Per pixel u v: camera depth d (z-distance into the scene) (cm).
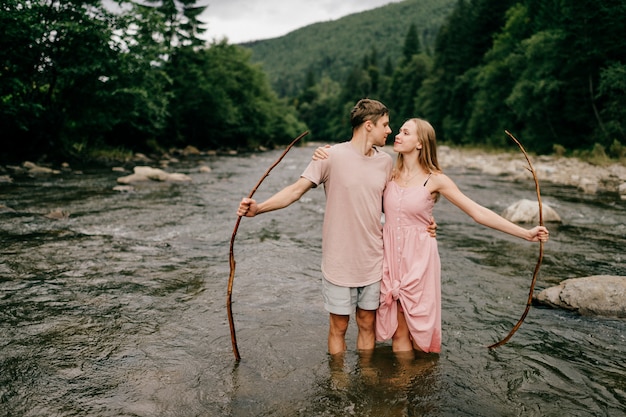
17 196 886
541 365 281
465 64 5178
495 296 404
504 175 1658
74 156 1752
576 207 919
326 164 280
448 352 298
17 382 250
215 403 235
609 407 236
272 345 304
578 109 2664
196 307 366
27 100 1580
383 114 277
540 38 2683
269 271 466
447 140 5341
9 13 1381
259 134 4712
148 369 268
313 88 12612
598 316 356
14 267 454
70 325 327
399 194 292
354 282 283
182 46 3136
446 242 610
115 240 576
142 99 1883
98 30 1620
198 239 600
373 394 246
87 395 239
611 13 2283
